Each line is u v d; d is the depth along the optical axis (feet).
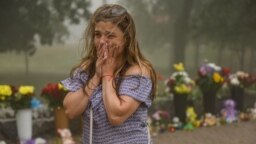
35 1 32.55
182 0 38.50
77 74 9.65
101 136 9.27
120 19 9.05
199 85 36.29
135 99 9.02
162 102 35.40
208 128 34.81
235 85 38.65
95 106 9.22
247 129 34.83
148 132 9.71
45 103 31.14
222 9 39.96
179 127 33.78
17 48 32.09
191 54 39.17
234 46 41.04
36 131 29.68
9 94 26.91
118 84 9.12
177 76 34.63
